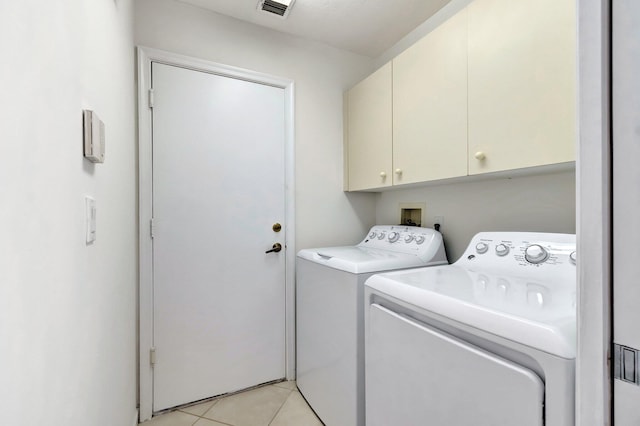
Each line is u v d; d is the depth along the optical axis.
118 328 1.07
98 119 0.71
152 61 1.61
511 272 1.12
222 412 1.66
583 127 0.43
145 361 1.59
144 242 1.58
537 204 1.32
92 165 0.73
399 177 1.64
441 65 1.37
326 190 2.14
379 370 1.05
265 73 1.91
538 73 0.99
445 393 0.79
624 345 0.40
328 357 1.49
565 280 0.96
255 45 1.88
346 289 1.35
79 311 0.62
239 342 1.85
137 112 1.57
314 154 2.09
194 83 1.72
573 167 1.05
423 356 0.86
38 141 0.44
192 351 1.72
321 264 1.57
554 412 0.57
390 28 1.93
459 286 0.96
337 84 2.17
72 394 0.57
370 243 2.01
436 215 1.83
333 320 1.45
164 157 1.64
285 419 1.60
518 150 1.05
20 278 0.38
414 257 1.54
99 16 0.80
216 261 1.79
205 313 1.76
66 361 0.54
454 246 1.71
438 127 1.39
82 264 0.64
